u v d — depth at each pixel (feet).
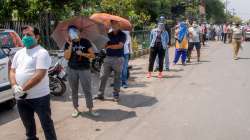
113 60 32.55
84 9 43.78
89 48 28.04
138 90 37.99
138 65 57.36
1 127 26.94
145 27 84.33
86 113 29.63
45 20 46.93
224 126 26.37
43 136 24.62
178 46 56.13
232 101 33.19
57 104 32.37
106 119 28.14
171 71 50.49
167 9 125.08
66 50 28.14
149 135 24.70
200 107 31.24
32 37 20.35
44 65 20.24
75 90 28.66
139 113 29.63
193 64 57.98
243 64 58.39
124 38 32.68
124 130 25.68
